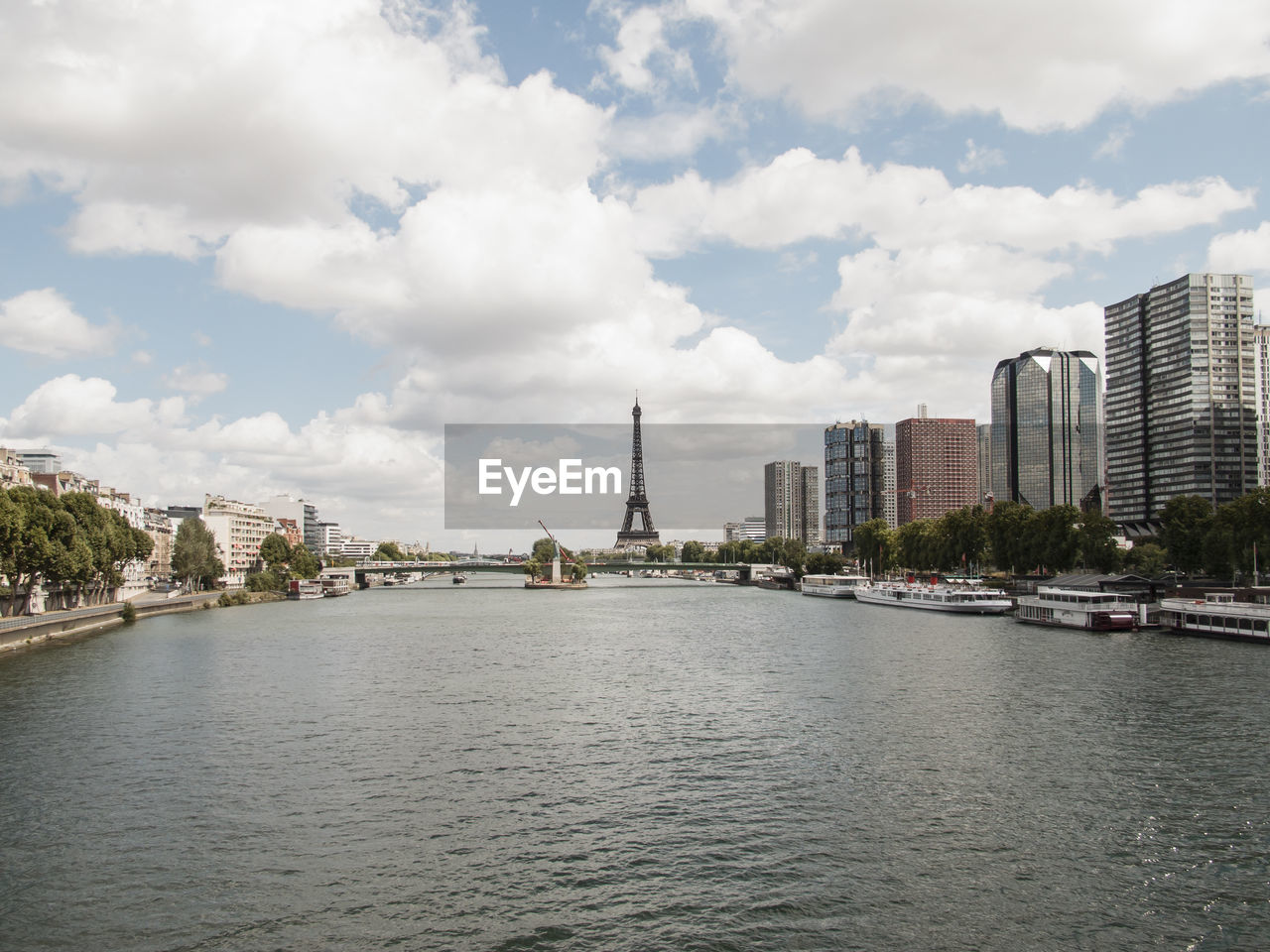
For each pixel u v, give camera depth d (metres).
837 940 58.69
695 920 61.34
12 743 106.88
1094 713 117.50
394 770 95.31
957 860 70.62
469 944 58.47
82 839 75.50
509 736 110.19
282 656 183.88
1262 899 63.69
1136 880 66.94
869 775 92.00
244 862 70.94
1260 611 186.25
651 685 145.62
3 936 59.50
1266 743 101.31
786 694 135.62
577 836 76.06
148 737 109.75
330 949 57.94
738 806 83.19
